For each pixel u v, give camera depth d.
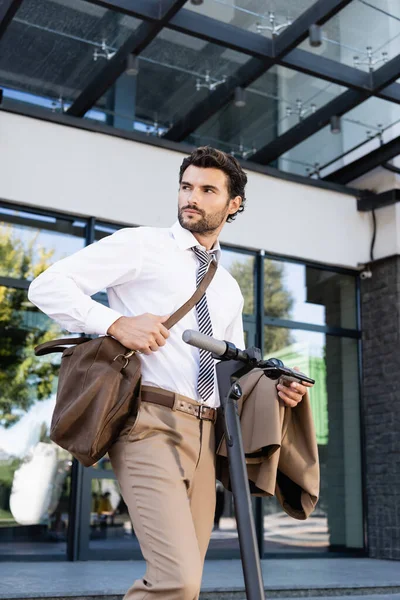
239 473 1.34
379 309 6.23
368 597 3.97
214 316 1.72
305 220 6.16
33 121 5.14
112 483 5.14
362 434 6.17
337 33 4.67
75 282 1.59
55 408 1.52
